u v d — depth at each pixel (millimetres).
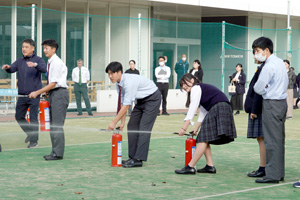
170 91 21172
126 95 8148
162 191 6629
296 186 6934
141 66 21266
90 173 7777
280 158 7211
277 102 7066
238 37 25500
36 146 10445
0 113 14844
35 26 17922
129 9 20906
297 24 27938
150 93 8312
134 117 8523
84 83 17734
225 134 7418
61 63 8961
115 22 20438
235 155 9648
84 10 19578
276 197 6352
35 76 10219
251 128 7551
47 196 6297
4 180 7230
